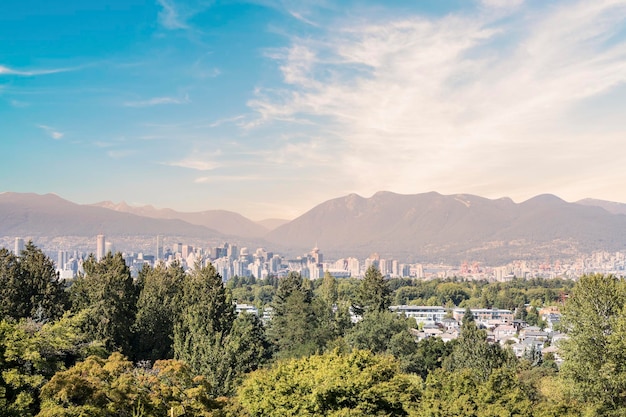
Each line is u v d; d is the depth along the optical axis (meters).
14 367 27.58
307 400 33.28
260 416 34.34
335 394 33.59
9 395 26.66
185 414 28.58
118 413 26.59
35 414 26.62
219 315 57.78
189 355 47.38
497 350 53.62
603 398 35.03
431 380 37.00
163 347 54.59
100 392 25.88
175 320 55.72
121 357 29.91
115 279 52.97
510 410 32.12
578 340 36.56
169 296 63.81
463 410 32.25
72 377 25.61
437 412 32.91
